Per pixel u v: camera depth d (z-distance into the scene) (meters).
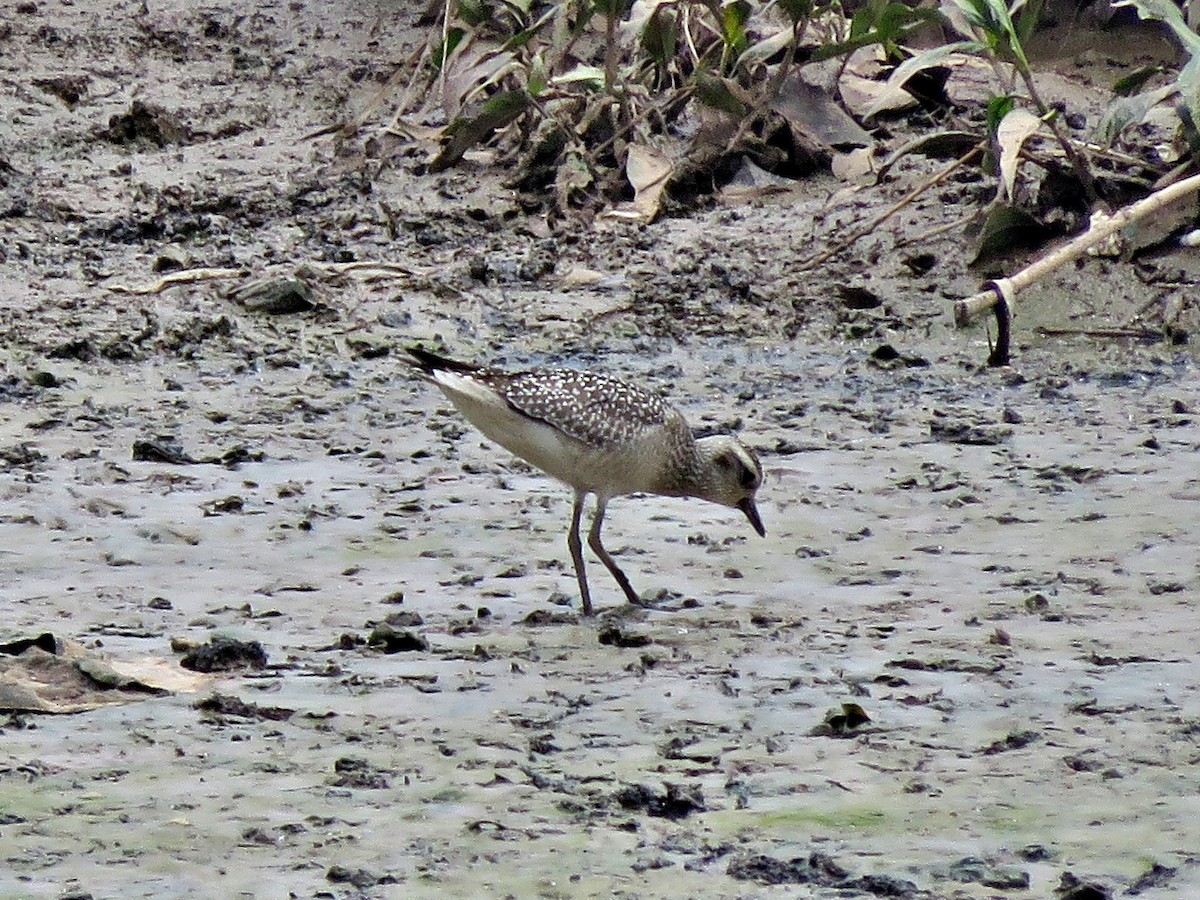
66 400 15.45
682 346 17.14
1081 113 20.89
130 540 11.88
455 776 8.09
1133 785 7.96
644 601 10.84
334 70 25.06
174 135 22.92
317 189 21.12
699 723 8.76
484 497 13.04
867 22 19.44
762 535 11.73
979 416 15.02
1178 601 10.64
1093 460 13.80
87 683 9.22
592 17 22.02
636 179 20.12
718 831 7.54
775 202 19.81
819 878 7.09
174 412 15.18
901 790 7.94
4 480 13.13
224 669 9.50
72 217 20.38
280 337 17.33
